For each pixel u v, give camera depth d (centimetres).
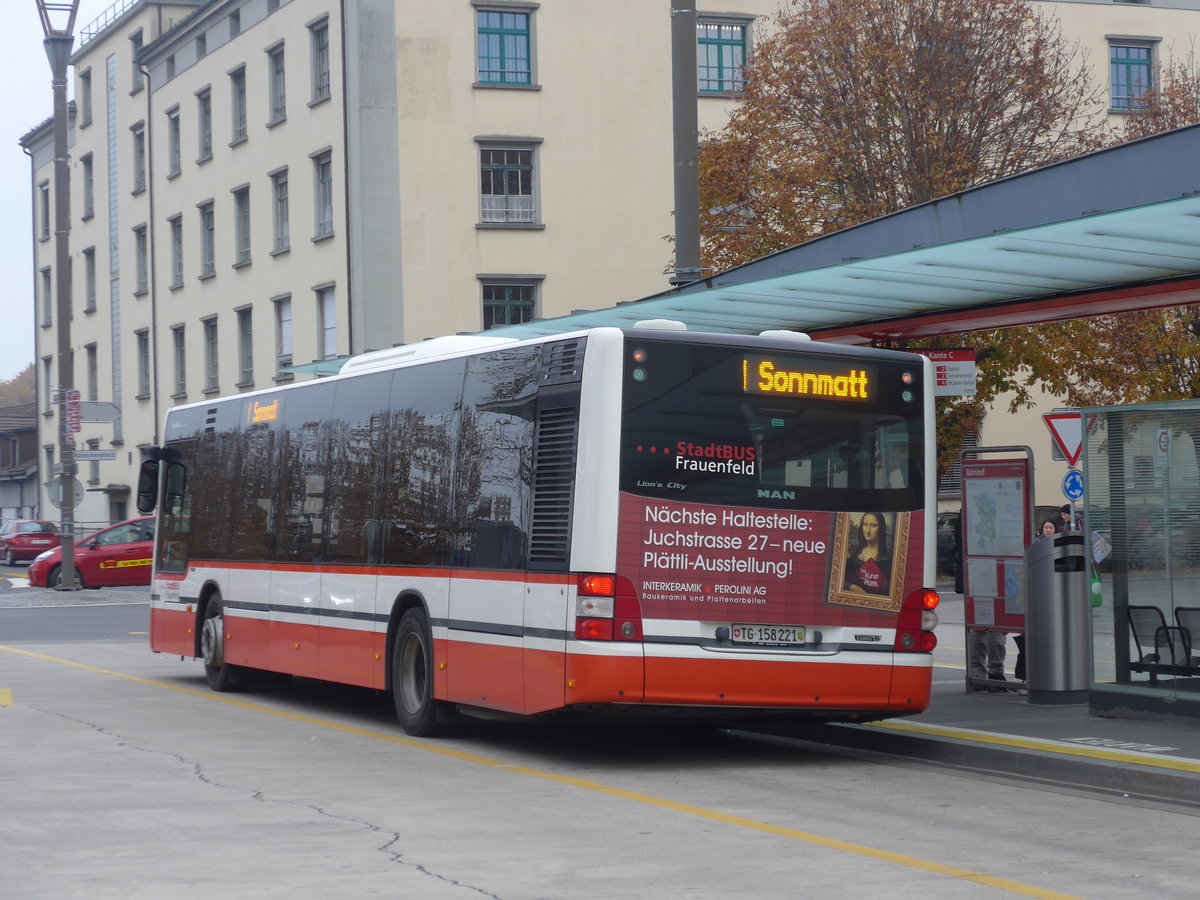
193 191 5025
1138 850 793
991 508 1497
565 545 1074
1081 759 1049
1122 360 3381
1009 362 3262
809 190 3388
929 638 1148
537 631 1095
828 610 1116
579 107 4128
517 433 1149
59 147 3441
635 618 1059
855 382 1142
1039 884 703
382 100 3981
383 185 3981
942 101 3359
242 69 4662
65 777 1029
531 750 1208
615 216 4153
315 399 1510
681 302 1474
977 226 1154
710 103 4269
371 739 1262
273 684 1734
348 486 1414
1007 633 1488
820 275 1295
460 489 1220
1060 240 1125
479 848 786
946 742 1150
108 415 3538
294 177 4347
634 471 1069
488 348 1209
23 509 7394
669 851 779
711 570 1082
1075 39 4466
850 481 1132
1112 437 1312
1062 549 1418
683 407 1088
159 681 1772
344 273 4078
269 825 852
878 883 702
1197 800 958
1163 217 1035
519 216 4094
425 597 1254
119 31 5672
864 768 1117
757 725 1327
